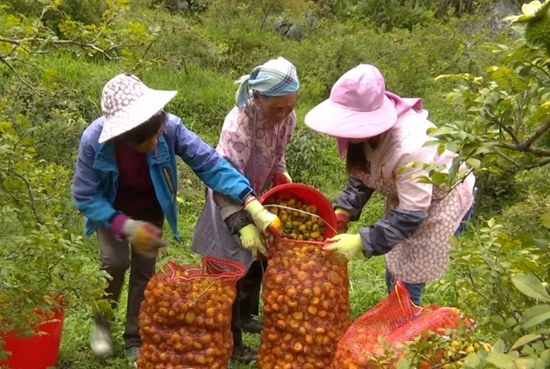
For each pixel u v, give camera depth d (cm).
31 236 303
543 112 177
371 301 502
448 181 190
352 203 378
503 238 221
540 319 150
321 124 318
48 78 350
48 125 621
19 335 320
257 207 331
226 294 334
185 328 328
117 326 419
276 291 330
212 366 331
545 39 155
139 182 357
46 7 358
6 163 327
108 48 347
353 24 1341
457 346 234
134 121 309
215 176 342
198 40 1028
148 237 330
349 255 325
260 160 363
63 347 408
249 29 1249
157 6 1295
